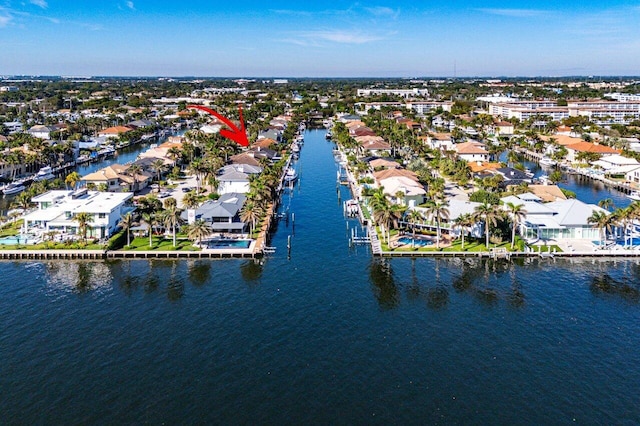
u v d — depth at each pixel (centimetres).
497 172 19038
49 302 9312
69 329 8288
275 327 8350
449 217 12850
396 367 7206
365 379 6931
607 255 11450
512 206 11731
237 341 7912
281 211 15700
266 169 19150
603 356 7462
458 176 19162
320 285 10050
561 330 8231
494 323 8475
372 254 11788
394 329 8281
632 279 10250
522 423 6081
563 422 6097
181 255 11644
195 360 7381
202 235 11962
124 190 17112
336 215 15275
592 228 12412
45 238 12356
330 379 6931
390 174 17675
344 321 8550
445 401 6475
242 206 14300
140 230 12838
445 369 7156
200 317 8700
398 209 12331
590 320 8556
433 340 7931
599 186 19475
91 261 11425
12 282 10238
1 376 6969
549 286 9956
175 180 19950
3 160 19900
